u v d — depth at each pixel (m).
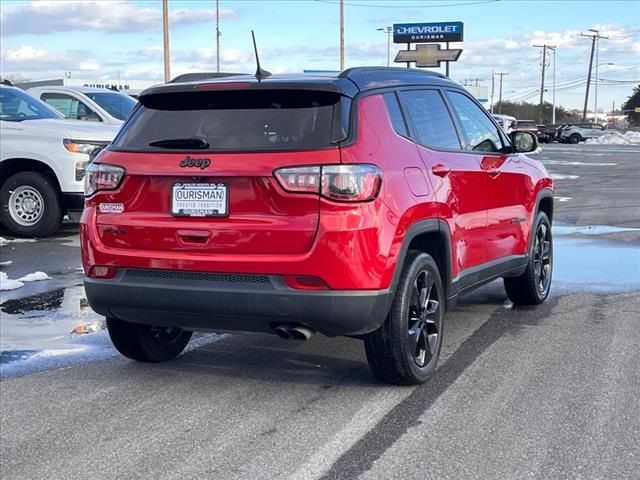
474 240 5.66
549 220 7.41
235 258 4.31
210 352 5.82
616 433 4.15
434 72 5.92
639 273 8.55
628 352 5.60
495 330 6.27
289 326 4.36
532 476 3.67
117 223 4.63
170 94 4.77
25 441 4.20
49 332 6.40
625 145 51.72
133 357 5.46
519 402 4.62
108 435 4.27
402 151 4.76
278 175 4.24
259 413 4.55
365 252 4.26
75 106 14.03
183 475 3.76
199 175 4.39
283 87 4.50
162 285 4.49
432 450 3.97
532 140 6.63
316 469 3.79
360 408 4.58
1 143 10.88
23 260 9.47
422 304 4.90
